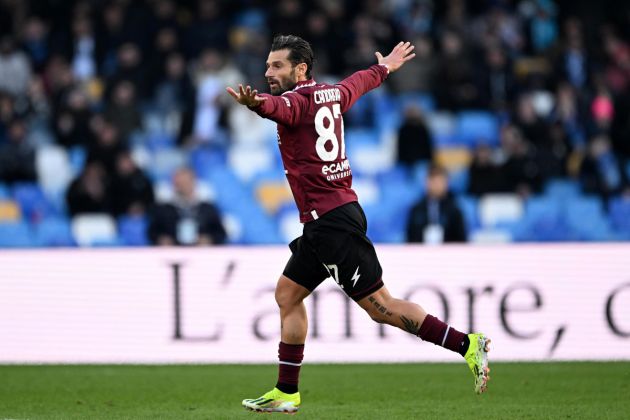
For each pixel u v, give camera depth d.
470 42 56.41
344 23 57.81
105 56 56.88
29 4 59.12
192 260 33.69
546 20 61.22
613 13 62.31
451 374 30.12
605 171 51.25
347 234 20.55
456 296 33.56
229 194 52.94
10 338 33.66
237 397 25.97
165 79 54.97
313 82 21.17
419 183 51.84
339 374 30.23
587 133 54.00
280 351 21.52
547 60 57.94
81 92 54.31
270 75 21.08
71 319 33.69
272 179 53.69
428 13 60.91
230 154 53.78
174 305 33.59
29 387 27.81
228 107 54.00
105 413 23.20
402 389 27.19
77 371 31.31
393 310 20.88
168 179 53.03
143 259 33.81
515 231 49.62
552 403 24.45
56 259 33.88
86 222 48.47
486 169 49.72
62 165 53.06
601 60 57.75
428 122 55.75
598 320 33.34
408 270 33.66
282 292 21.41
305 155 20.58
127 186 48.31
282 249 33.78
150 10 56.69
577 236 49.91
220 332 33.47
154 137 53.81
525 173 49.91
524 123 51.62
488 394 26.16
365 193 52.22
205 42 55.78
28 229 49.00
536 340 33.34
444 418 22.05
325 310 33.03
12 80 55.75
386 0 61.09
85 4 58.62
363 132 54.91
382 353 33.12
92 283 33.78
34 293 33.78
